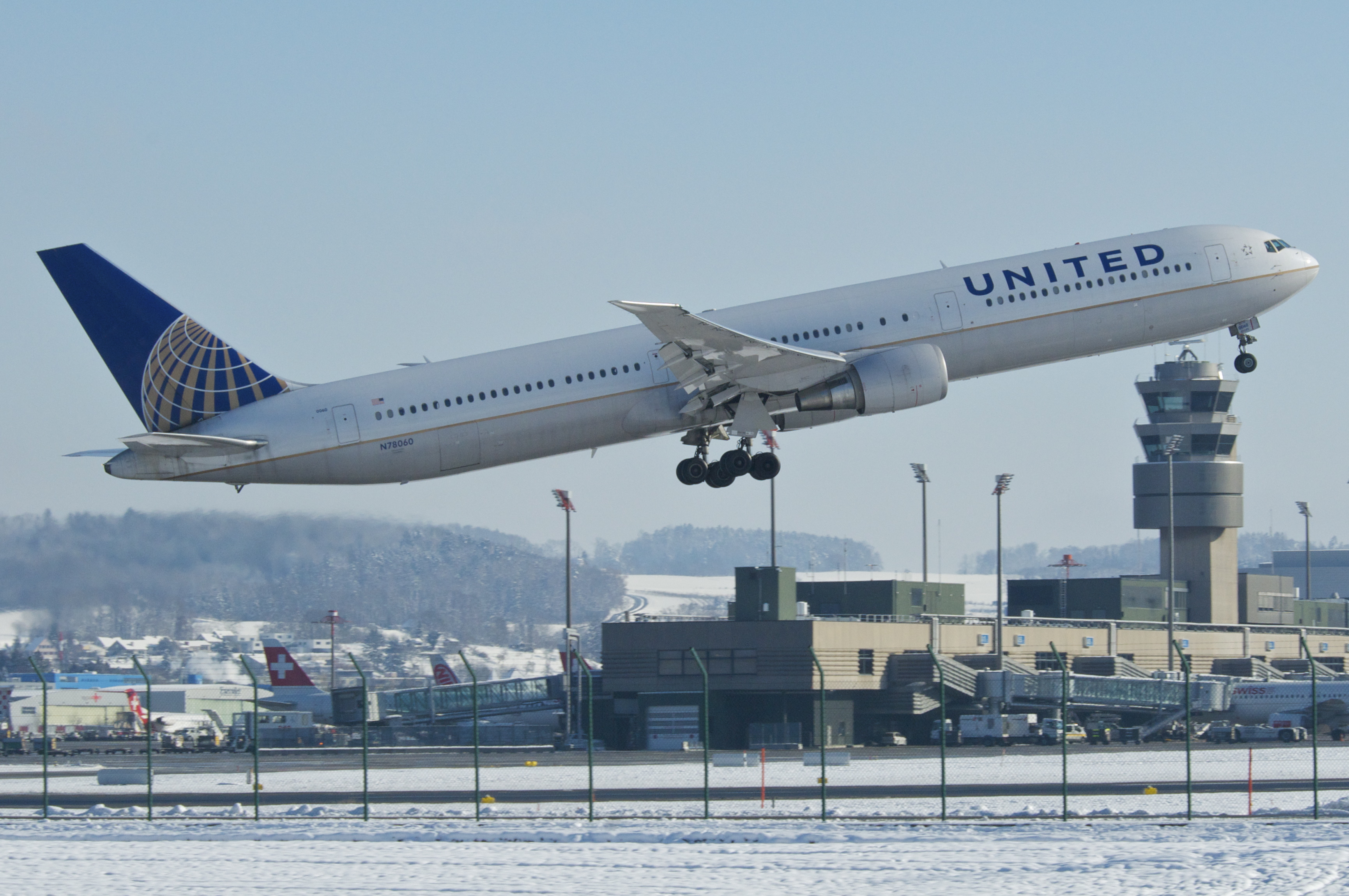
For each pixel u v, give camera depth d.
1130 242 182.25
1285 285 184.25
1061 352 178.62
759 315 172.00
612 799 160.62
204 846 120.19
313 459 165.88
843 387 168.25
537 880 99.75
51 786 192.88
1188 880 94.81
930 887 94.00
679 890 94.94
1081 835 118.12
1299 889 91.38
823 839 118.38
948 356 174.38
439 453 166.50
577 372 168.00
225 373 169.38
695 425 173.88
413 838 122.81
